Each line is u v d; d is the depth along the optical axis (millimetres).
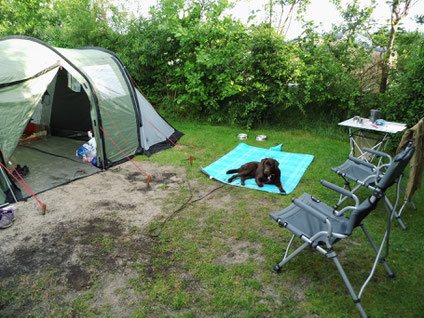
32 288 2648
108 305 2459
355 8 6688
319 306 2422
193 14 7879
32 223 3664
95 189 4582
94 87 5199
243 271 2803
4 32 11180
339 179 4867
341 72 6879
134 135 6000
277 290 2594
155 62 8344
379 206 3951
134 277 2770
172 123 8344
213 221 3676
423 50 5535
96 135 5180
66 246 3227
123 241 3301
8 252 3131
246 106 7555
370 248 3123
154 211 3936
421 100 5520
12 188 4309
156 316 2348
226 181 4801
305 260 2963
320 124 7645
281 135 7434
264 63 6996
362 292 2549
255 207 4023
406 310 2367
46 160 5664
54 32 10250
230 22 7484
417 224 3537
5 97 4223
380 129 4543
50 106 7062
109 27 8664
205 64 7445
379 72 6906
